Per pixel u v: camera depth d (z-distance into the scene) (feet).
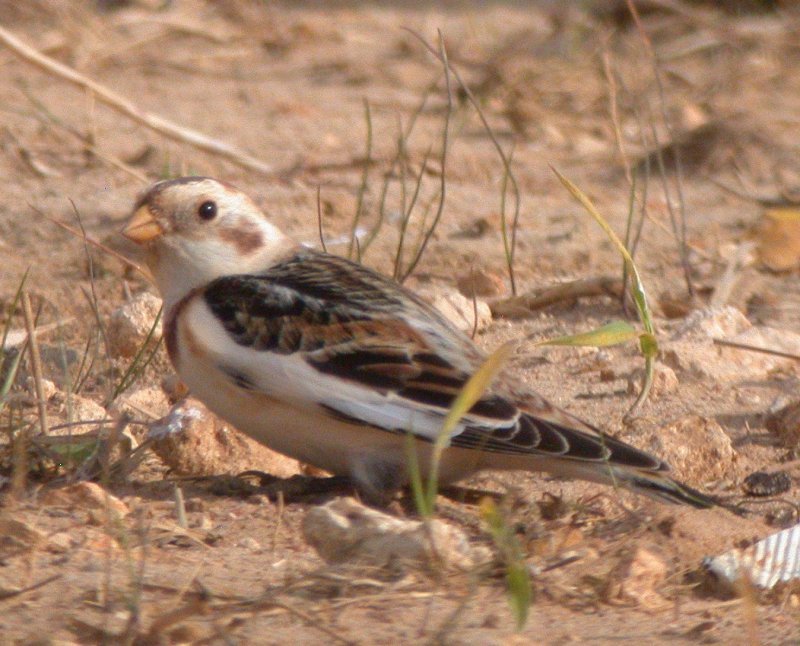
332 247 46.24
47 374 36.27
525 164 58.13
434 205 51.52
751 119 62.54
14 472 28.17
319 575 23.29
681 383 36.76
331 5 86.12
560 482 30.55
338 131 61.62
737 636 22.47
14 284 42.98
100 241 45.98
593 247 47.83
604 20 79.51
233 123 62.23
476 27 80.23
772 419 33.60
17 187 51.90
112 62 71.31
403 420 27.25
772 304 43.60
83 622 21.59
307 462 28.84
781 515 28.96
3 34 50.96
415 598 23.20
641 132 53.47
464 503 29.48
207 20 78.74
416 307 28.71
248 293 28.66
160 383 35.88
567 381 36.70
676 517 26.61
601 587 24.17
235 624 21.71
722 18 79.77
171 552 25.38
